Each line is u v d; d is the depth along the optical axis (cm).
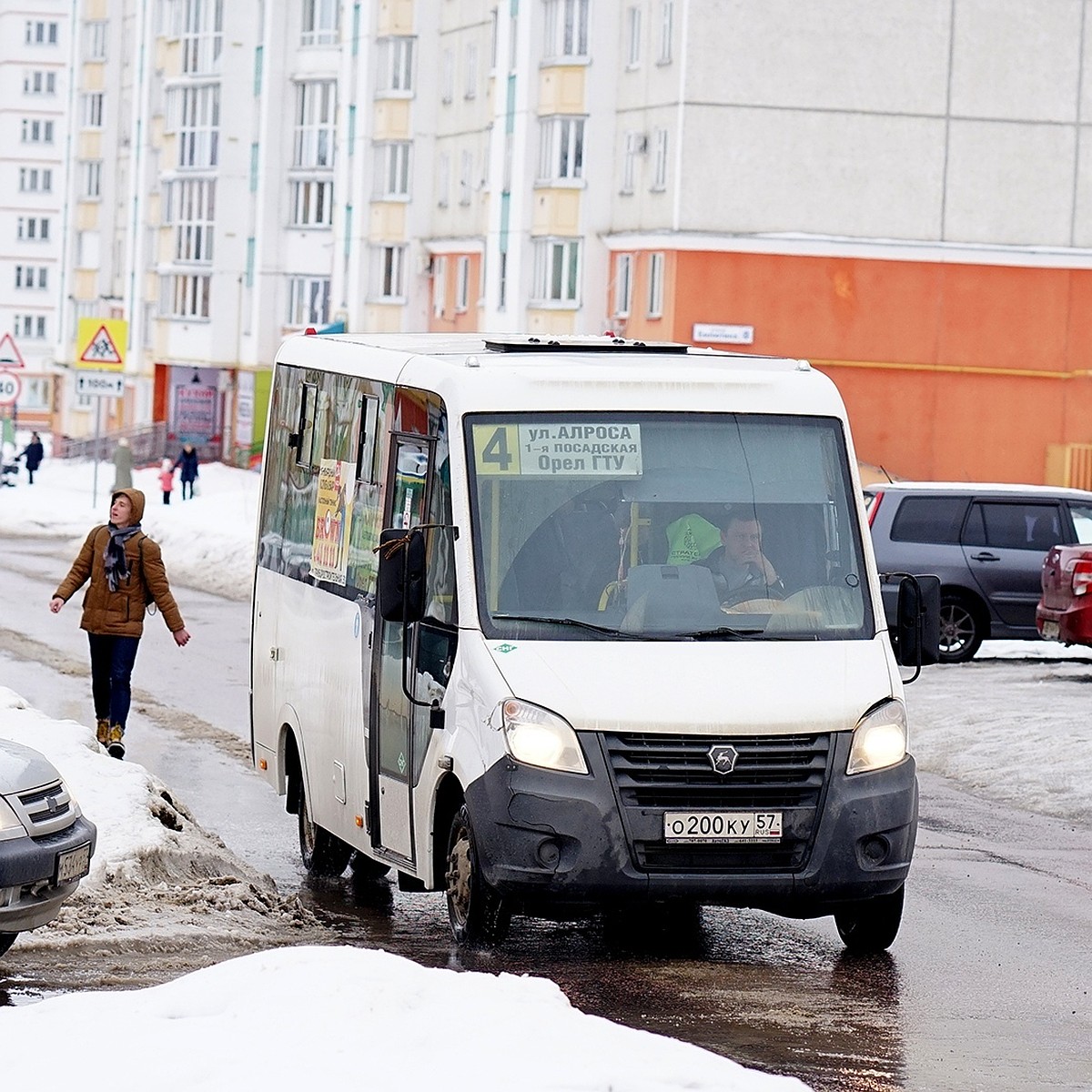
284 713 2164
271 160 13225
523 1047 1095
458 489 1678
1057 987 1598
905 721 1650
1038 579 4406
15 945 1587
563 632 1636
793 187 8862
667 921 1831
